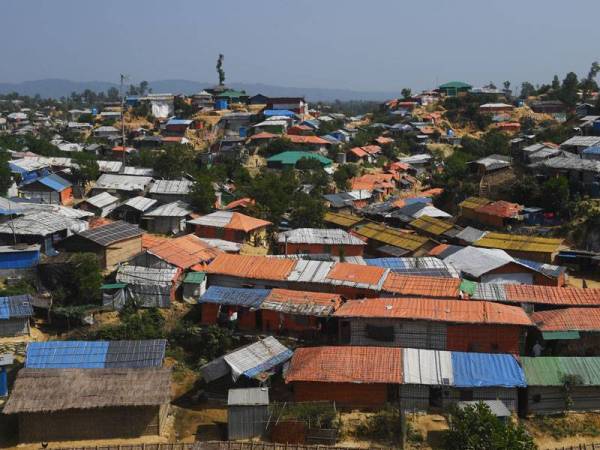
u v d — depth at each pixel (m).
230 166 94.62
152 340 38.19
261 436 32.16
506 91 171.00
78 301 45.16
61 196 71.19
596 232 62.28
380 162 112.56
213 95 153.12
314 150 110.88
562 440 32.12
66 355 36.34
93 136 129.00
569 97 143.88
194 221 62.72
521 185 72.88
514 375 33.66
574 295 43.75
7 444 31.80
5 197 65.69
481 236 62.66
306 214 68.62
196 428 33.50
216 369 35.84
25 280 46.25
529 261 54.31
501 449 27.42
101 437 32.19
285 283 46.66
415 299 41.31
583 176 71.81
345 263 48.53
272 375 36.84
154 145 116.50
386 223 75.12
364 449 29.55
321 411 32.31
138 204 67.62
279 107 139.75
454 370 34.03
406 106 154.25
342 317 39.34
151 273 46.66
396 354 35.41
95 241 49.16
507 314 38.56
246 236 61.94
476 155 102.56
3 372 35.84
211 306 44.09
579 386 33.47
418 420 32.88
